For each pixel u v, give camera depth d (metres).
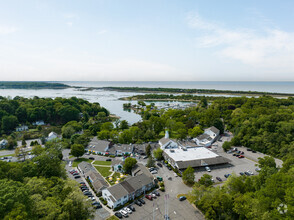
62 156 103.00
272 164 74.00
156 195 71.62
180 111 189.50
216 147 121.25
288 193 43.41
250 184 61.75
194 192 61.81
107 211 62.91
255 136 116.12
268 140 108.69
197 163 91.06
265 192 50.53
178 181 81.50
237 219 52.88
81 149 104.44
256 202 48.62
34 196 46.88
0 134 156.50
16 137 147.25
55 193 55.28
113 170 92.56
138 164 91.31
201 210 62.34
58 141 124.44
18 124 177.88
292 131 104.12
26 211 40.41
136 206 65.56
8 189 43.16
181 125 150.12
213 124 151.88
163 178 84.12
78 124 169.88
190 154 101.00
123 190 68.19
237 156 105.75
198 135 136.00
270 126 113.62
